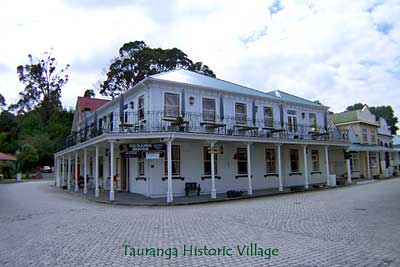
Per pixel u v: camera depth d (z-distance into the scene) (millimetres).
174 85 16859
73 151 21562
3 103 65312
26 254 5777
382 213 9664
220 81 21438
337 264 4879
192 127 17000
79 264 5102
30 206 13320
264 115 21078
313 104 24422
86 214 10633
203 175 17500
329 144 21859
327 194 16156
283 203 12898
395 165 37250
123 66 39969
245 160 19547
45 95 62656
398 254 5355
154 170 15984
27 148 44969
